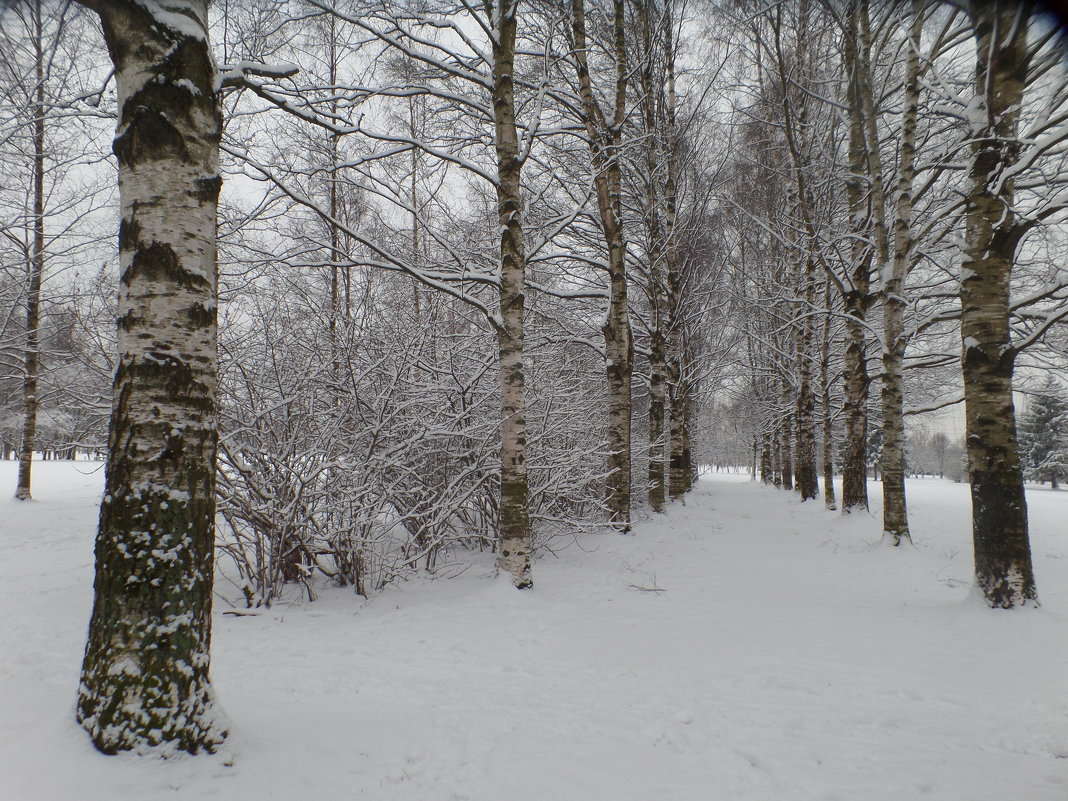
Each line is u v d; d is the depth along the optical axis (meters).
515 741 3.31
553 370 11.04
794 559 8.96
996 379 5.97
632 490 15.52
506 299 7.10
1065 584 6.86
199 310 3.05
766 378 27.23
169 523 2.91
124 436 2.92
